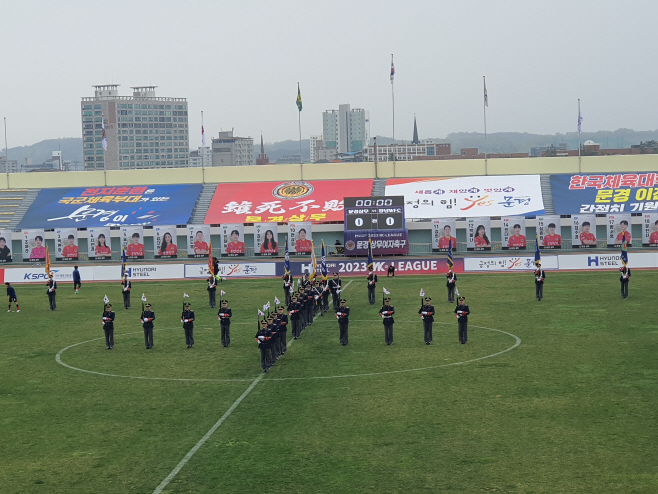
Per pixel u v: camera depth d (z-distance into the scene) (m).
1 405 29.09
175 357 37.22
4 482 21.25
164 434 25.16
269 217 92.81
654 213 77.88
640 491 19.36
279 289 61.84
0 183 107.50
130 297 59.31
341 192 99.50
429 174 104.44
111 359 37.03
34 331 45.44
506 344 37.88
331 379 31.94
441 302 52.50
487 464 21.56
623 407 26.34
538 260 52.22
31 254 81.50
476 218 79.38
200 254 81.25
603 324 42.38
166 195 102.38
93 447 24.05
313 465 21.92
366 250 76.25
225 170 106.75
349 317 47.69
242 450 23.38
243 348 39.03
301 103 108.38
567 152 187.00
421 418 26.02
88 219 95.94
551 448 22.62
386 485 20.31
